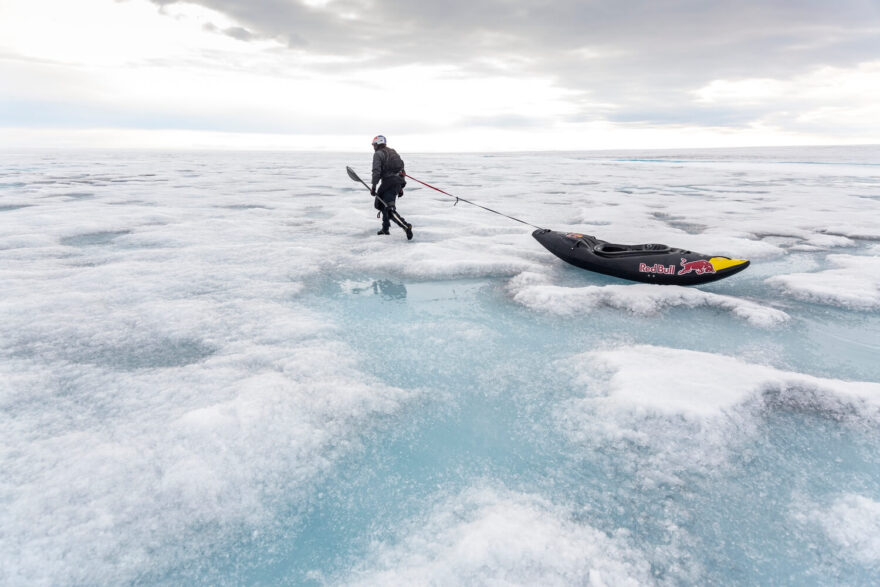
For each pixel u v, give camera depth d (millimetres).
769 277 4371
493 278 4340
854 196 11078
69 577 1237
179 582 1243
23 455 1685
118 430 1853
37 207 8430
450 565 1274
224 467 1655
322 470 1688
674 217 8031
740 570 1271
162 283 3918
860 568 1275
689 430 1880
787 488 1589
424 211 8719
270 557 1329
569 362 2580
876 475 1651
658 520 1453
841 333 3018
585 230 6648
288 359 2506
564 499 1545
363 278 4289
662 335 2990
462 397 2217
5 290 3623
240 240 5848
